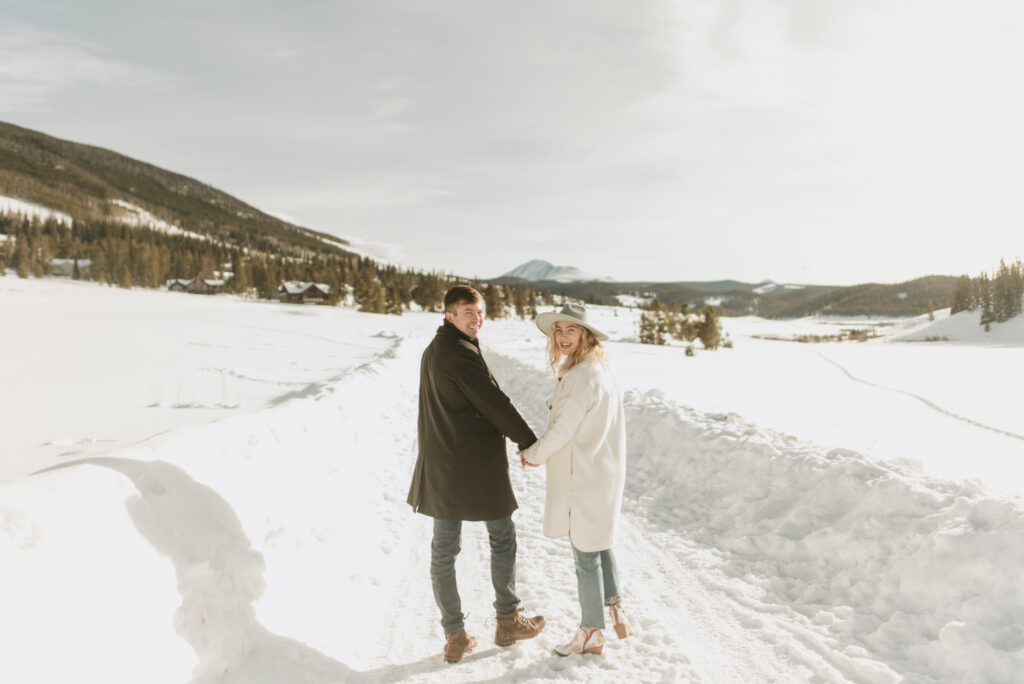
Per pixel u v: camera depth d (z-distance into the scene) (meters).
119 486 2.36
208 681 2.20
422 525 4.77
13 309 43.38
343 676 2.60
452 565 2.87
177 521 2.54
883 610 2.93
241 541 2.85
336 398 7.07
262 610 2.68
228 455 3.43
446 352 2.82
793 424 10.55
